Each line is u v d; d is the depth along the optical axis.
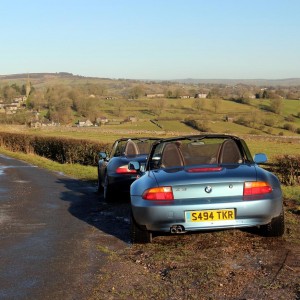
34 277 5.12
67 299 4.40
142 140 11.41
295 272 4.71
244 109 117.50
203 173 6.01
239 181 5.82
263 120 97.31
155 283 4.73
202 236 6.46
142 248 6.14
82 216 9.04
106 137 58.72
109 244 6.55
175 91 152.25
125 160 10.60
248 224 5.76
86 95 137.62
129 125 98.94
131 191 6.22
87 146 25.91
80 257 5.89
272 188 5.92
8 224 8.45
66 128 79.88
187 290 4.42
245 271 4.84
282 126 95.06
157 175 6.14
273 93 136.00
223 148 6.69
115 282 4.84
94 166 25.00
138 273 5.11
